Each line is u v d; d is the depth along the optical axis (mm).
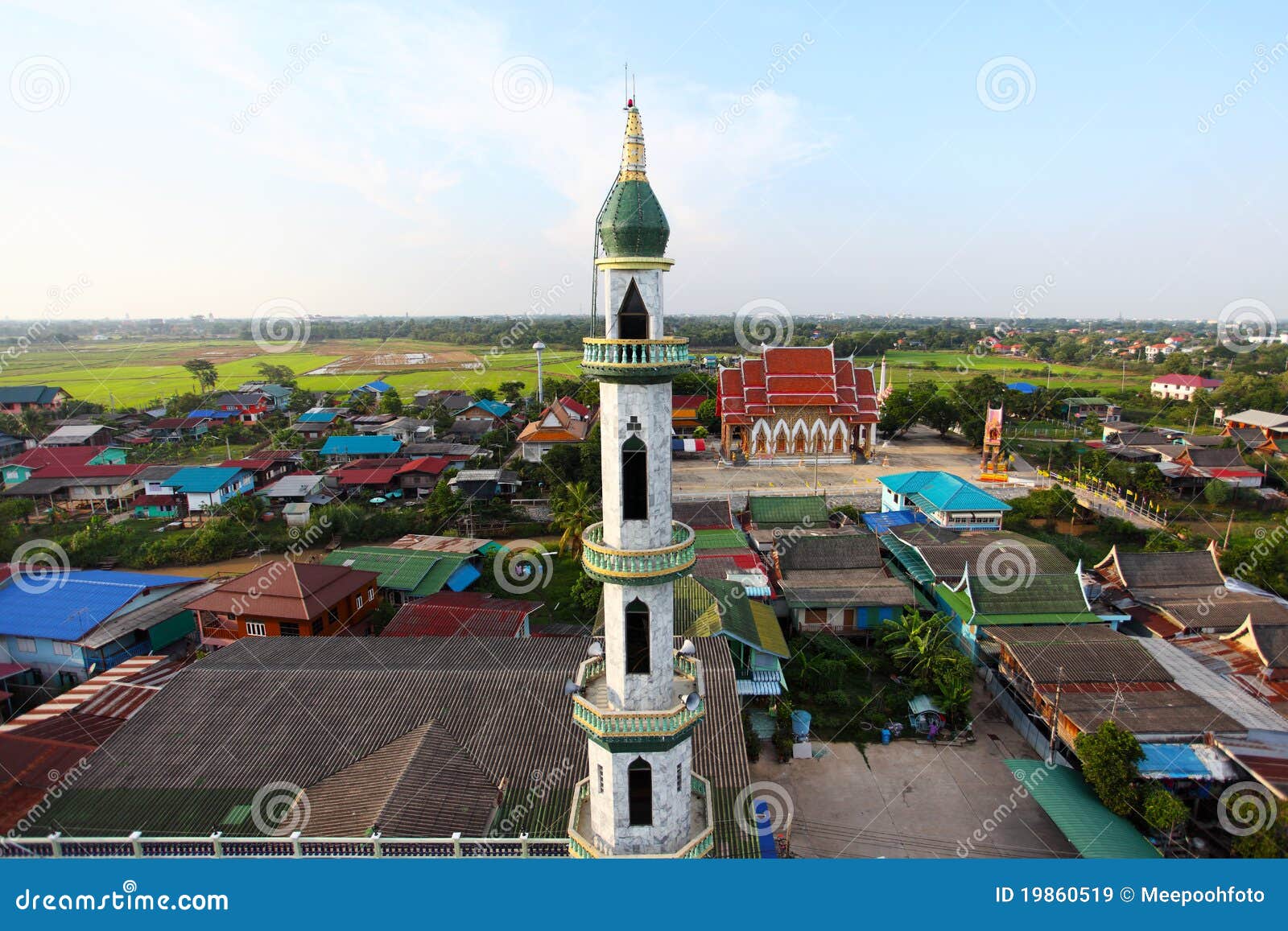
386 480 97188
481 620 51375
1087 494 92000
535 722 35281
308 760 33125
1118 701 39500
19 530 82250
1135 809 33188
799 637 55625
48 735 36031
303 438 131125
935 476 82375
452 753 33031
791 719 43875
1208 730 36625
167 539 76250
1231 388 144625
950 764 41469
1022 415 149875
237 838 27703
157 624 52969
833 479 107188
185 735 34875
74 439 124750
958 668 46375
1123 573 56500
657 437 22219
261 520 87125
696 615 48719
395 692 37406
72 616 50969
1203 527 81375
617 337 22031
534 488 96688
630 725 22594
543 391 173250
